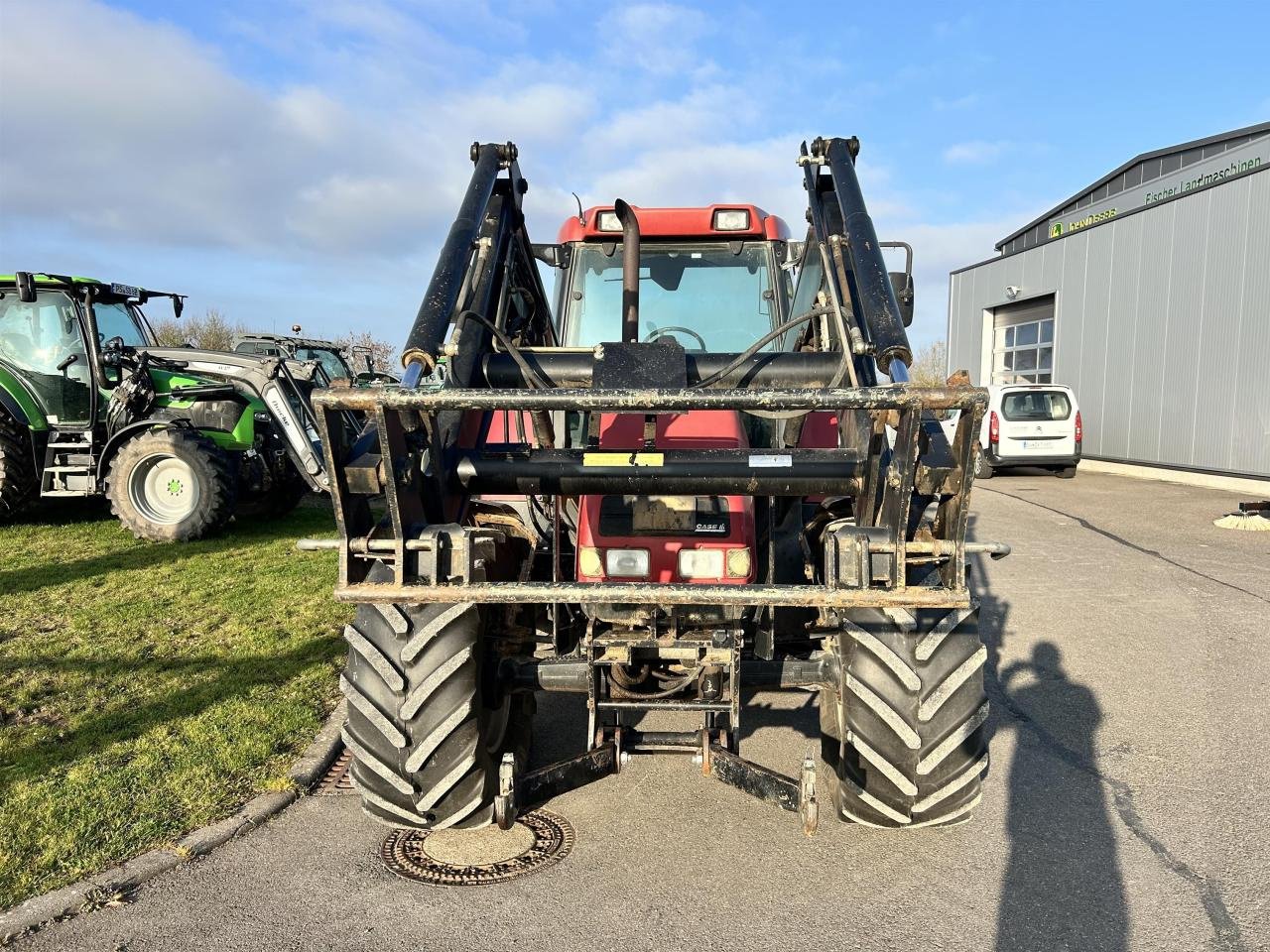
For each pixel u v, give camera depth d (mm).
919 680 2789
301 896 2850
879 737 2818
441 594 2553
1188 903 2801
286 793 3496
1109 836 3240
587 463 2895
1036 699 4691
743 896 2852
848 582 2600
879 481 2779
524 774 3031
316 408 2477
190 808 3344
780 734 4219
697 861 3082
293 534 9375
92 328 9242
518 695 3762
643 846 3188
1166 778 3717
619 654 2990
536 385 3168
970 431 2422
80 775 3580
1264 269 12680
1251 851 3121
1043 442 15148
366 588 2588
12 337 9250
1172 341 14727
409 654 2822
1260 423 12836
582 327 4719
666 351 3082
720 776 3141
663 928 2678
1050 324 19422
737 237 4652
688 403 2404
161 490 8914
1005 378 21453
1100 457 16859
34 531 9258
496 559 3453
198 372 9438
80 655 5117
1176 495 12789
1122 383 16109
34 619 5906
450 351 3002
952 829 3301
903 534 2559
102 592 6656
